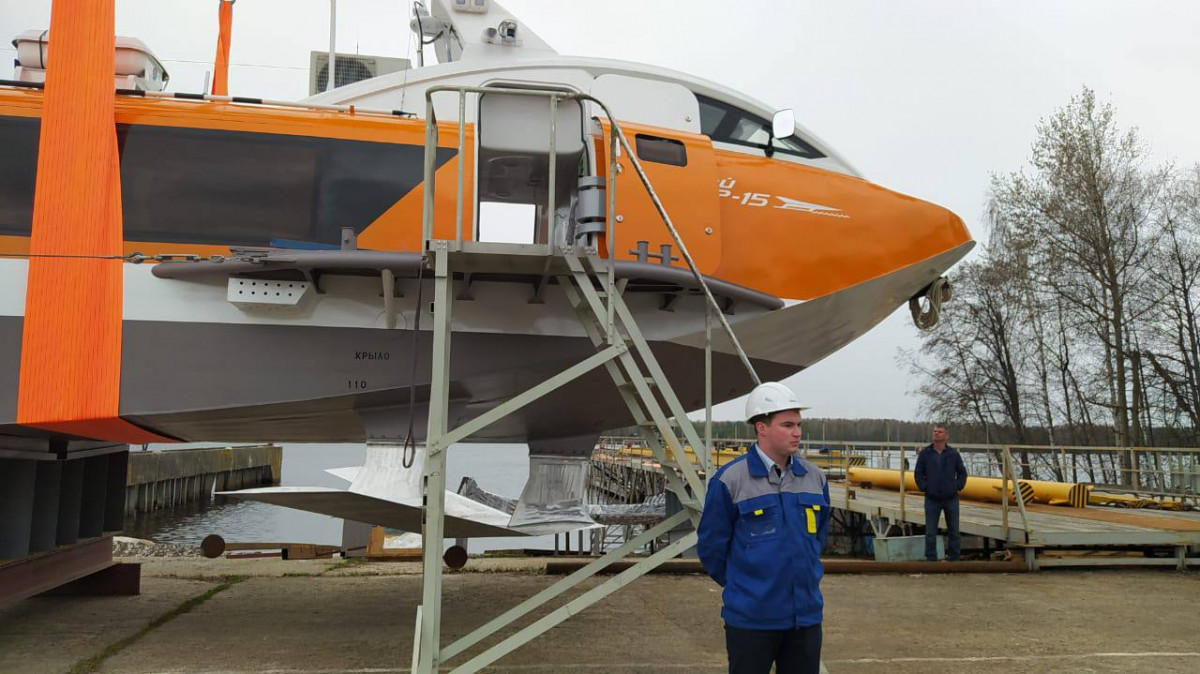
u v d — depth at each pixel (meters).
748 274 5.91
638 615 6.36
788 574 2.82
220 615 6.28
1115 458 22.55
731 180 6.02
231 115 5.51
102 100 5.26
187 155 5.41
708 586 7.71
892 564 8.64
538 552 12.54
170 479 40.19
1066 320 27.02
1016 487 8.98
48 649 5.17
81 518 6.88
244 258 5.02
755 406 2.95
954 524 9.33
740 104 6.36
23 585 5.90
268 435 6.58
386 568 8.88
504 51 6.32
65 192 5.20
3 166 5.27
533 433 6.34
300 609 6.52
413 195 5.53
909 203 6.28
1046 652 5.19
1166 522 10.38
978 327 28.80
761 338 6.02
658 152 5.89
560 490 6.31
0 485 5.62
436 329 3.93
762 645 2.80
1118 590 7.62
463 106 4.16
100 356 5.18
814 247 6.04
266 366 5.32
